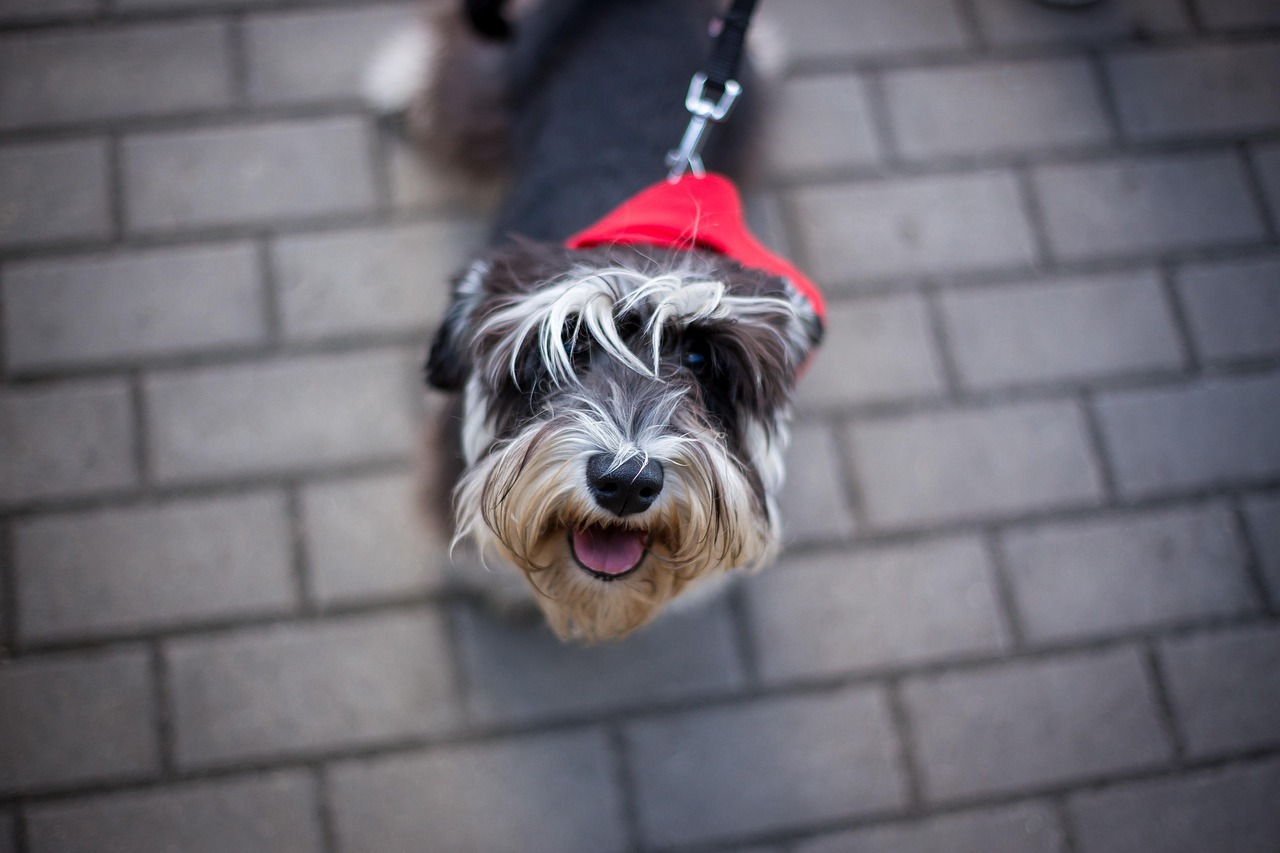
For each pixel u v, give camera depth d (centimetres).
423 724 103
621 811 103
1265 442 113
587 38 101
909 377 112
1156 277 116
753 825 103
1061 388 113
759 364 83
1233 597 109
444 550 104
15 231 110
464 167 111
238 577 104
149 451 106
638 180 94
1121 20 123
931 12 121
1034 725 106
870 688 106
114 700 102
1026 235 117
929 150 118
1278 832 105
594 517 81
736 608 107
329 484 106
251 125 114
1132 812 105
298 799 101
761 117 109
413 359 110
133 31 115
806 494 109
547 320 79
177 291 110
